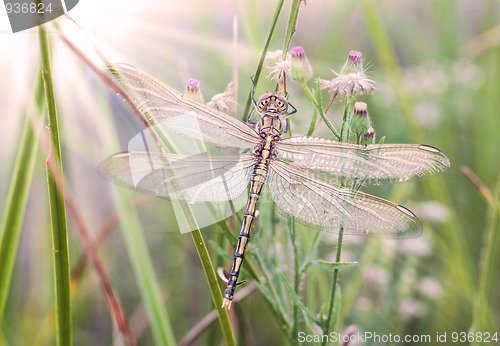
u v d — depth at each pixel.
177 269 0.37
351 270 0.36
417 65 0.54
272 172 0.29
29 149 0.28
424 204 0.38
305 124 0.36
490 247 0.32
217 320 0.32
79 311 0.35
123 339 0.30
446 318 0.37
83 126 0.37
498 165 0.42
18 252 0.35
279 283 0.29
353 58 0.27
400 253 0.38
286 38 0.28
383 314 0.36
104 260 0.37
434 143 0.44
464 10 0.56
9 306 0.34
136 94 0.28
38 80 0.28
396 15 0.56
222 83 0.39
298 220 0.28
